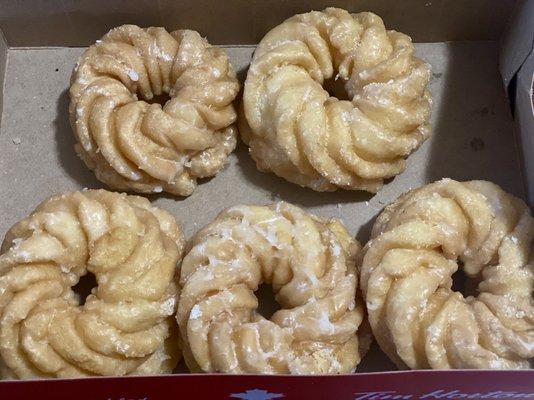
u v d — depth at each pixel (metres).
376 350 0.24
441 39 0.28
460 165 0.27
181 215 0.26
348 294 0.22
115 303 0.21
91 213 0.22
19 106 0.28
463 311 0.21
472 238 0.22
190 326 0.21
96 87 0.25
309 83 0.24
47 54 0.28
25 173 0.27
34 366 0.21
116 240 0.22
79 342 0.21
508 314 0.21
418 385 0.20
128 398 0.20
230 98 0.25
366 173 0.24
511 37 0.26
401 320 0.21
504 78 0.26
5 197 0.26
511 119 0.27
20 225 0.22
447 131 0.27
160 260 0.22
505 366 0.21
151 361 0.22
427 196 0.23
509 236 0.22
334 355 0.22
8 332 0.21
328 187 0.25
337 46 0.25
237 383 0.19
